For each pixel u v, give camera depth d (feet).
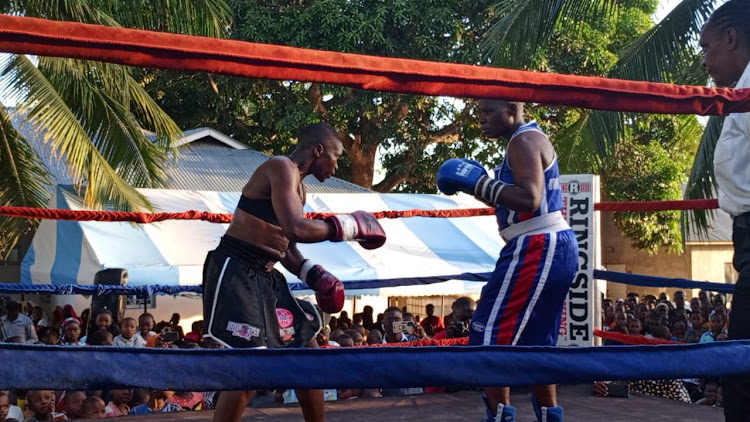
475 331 8.39
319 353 4.37
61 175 43.45
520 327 8.18
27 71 26.30
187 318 43.11
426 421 12.46
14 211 14.15
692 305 40.34
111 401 17.94
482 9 48.21
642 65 25.96
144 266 29.78
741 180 6.48
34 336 29.45
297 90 52.80
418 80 4.87
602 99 5.31
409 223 37.65
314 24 45.96
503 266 8.30
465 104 52.26
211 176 46.29
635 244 61.05
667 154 54.70
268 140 56.75
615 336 15.62
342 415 13.01
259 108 53.21
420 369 4.47
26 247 46.75
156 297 42.04
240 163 49.55
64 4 25.41
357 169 55.62
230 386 4.18
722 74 6.88
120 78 28.78
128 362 3.99
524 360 4.70
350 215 7.79
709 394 18.56
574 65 46.91
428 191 60.13
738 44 6.71
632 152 53.42
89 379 3.85
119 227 31.78
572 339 14.74
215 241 32.63
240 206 8.61
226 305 8.23
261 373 4.24
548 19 25.26
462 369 4.56
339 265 33.01
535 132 8.19
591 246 14.60
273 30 45.98
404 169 53.62
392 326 24.79
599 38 47.39
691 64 25.96
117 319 28.94
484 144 56.49
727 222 71.61
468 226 38.96
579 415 12.89
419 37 46.83
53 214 14.29
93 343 22.17
